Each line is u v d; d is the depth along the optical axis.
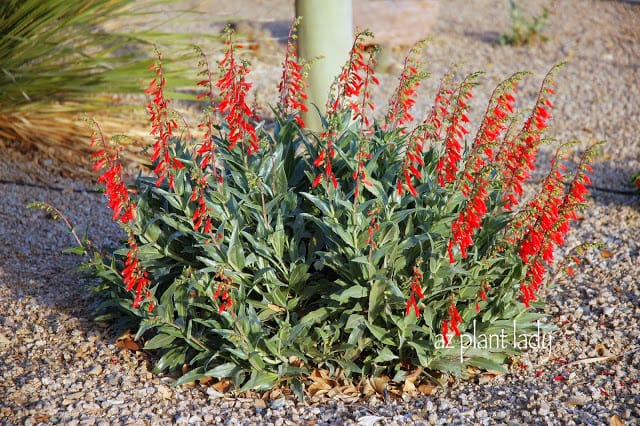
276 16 9.73
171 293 3.39
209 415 3.28
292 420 3.25
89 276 4.16
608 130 6.91
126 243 3.85
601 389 3.50
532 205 3.22
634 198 5.65
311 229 3.58
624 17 10.46
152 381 3.52
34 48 5.52
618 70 8.40
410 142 3.06
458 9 10.80
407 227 3.37
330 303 3.46
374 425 3.22
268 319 3.44
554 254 4.79
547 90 3.18
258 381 3.38
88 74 5.75
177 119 3.20
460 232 3.05
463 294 3.44
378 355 3.49
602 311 4.16
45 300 4.20
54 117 5.93
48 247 4.77
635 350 3.81
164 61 5.90
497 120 3.17
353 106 3.36
